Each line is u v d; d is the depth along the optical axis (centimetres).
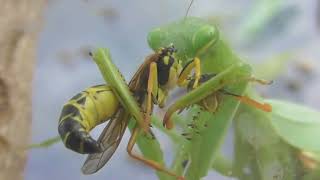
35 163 16
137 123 7
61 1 17
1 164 7
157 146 8
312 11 16
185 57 8
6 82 7
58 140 8
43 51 17
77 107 7
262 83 8
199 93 8
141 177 16
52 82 17
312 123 9
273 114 9
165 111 8
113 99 7
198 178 8
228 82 8
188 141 8
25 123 7
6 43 7
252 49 15
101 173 16
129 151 7
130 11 17
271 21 15
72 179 16
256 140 9
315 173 9
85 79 17
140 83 7
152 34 8
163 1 17
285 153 9
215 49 8
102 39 17
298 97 16
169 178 8
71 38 17
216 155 8
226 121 8
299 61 16
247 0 16
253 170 9
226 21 15
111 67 7
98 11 17
